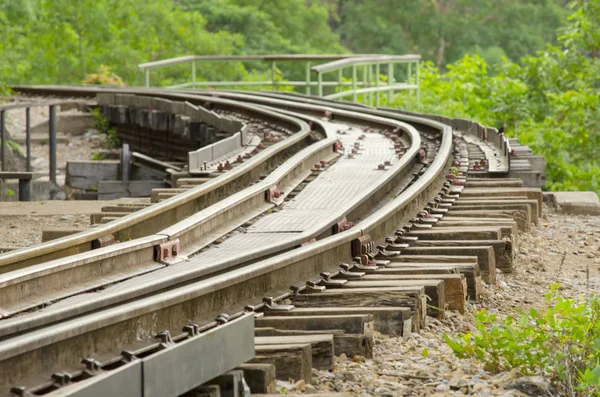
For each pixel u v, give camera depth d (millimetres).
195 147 62281
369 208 31062
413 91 92188
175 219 28578
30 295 19188
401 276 21344
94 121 77312
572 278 26375
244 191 29000
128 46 139625
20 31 141750
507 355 16641
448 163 40094
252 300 18500
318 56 86250
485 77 95938
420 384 15516
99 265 21078
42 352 12375
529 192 35656
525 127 82938
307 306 19094
